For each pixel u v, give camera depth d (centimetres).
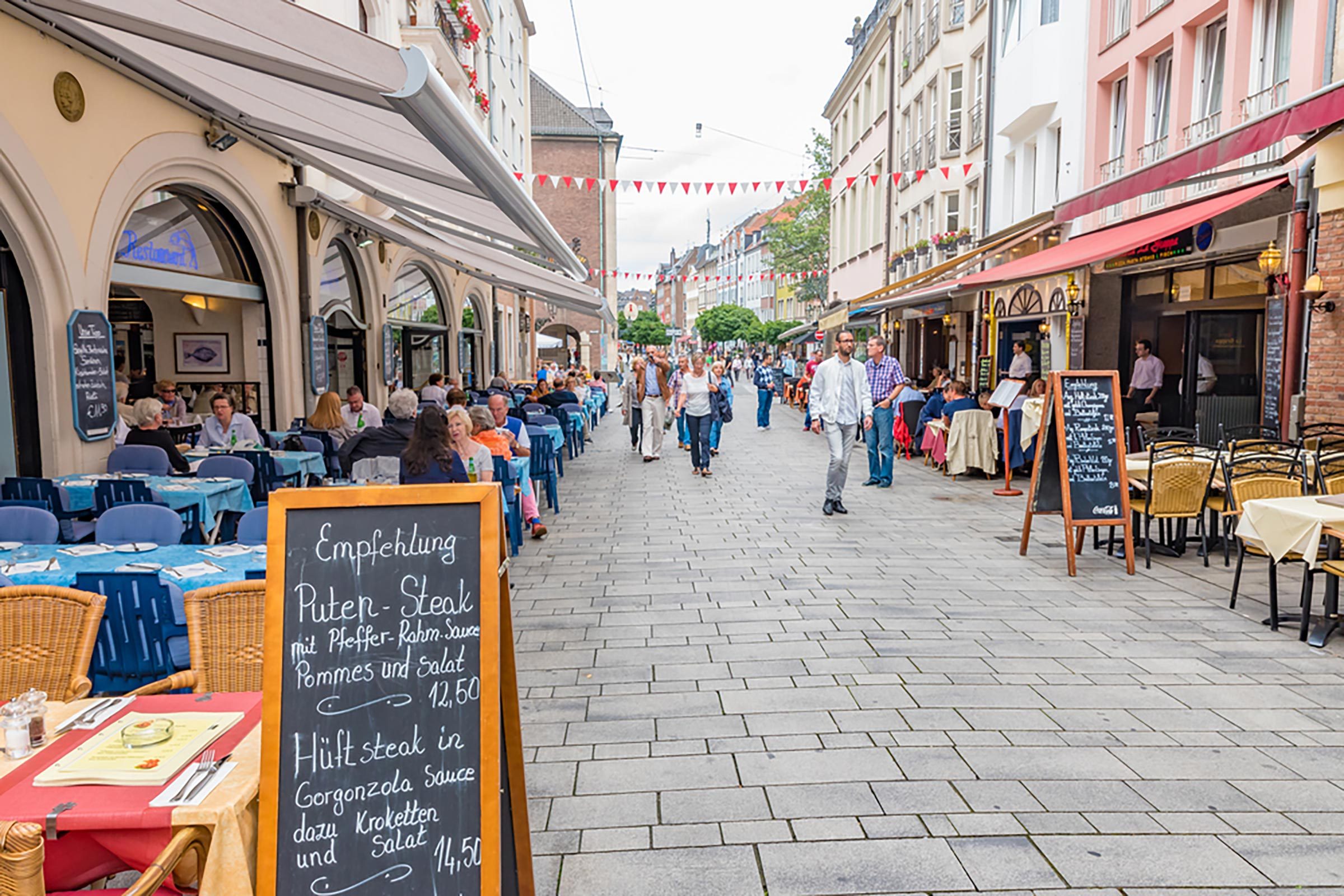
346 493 238
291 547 237
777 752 396
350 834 229
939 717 431
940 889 295
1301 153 775
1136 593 647
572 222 4766
